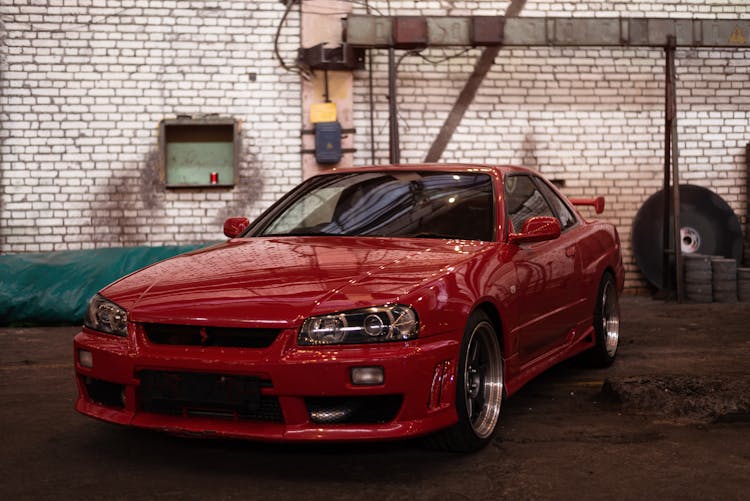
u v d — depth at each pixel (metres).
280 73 8.41
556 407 3.81
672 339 5.84
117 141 8.28
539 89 8.76
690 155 8.95
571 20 7.89
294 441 2.67
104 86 8.25
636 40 7.96
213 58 8.34
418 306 2.77
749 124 8.94
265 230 3.86
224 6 8.34
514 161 8.75
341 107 8.46
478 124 8.70
